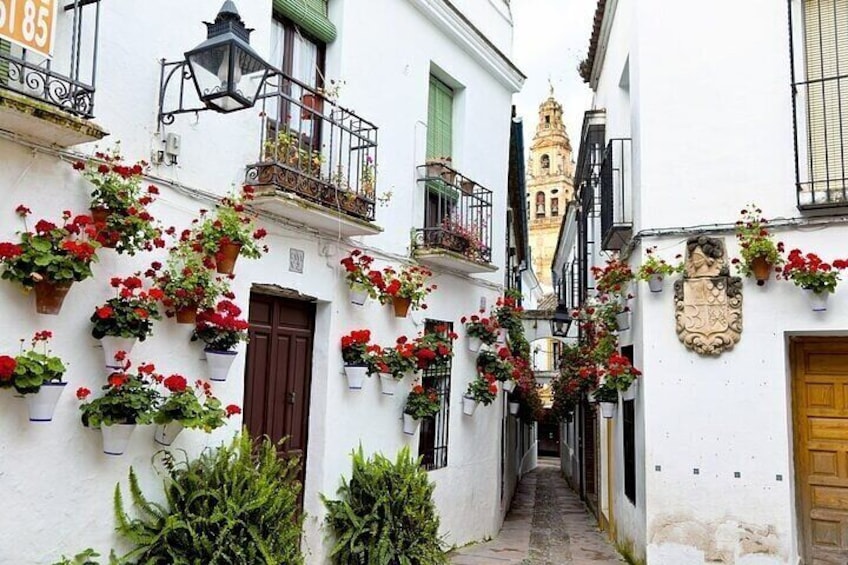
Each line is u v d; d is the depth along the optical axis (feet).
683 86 22.72
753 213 21.20
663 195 22.59
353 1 22.13
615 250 28.14
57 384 11.77
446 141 28.89
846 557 20.44
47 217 12.46
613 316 25.86
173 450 15.07
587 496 43.75
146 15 14.74
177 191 15.31
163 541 14.01
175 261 14.93
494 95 32.30
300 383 20.16
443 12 26.89
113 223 12.85
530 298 88.79
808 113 20.79
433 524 21.16
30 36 11.28
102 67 13.70
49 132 11.98
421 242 25.22
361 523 19.40
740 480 20.53
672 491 21.21
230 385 16.65
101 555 13.29
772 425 20.34
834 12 20.95
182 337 15.26
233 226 15.30
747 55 21.90
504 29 33.91
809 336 21.42
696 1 22.84
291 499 16.48
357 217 19.86
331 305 20.56
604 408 28.19
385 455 22.76
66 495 12.63
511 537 31.17
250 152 17.70
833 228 20.12
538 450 104.78
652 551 21.20
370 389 22.17
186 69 15.55
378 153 23.18
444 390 27.12
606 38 32.32
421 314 25.18
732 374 20.94
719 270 21.30
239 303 16.98
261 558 15.02
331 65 21.50
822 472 21.06
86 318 13.11
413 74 25.46
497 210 32.27
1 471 11.57
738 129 21.76
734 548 20.35
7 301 11.76
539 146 160.56
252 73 15.29
